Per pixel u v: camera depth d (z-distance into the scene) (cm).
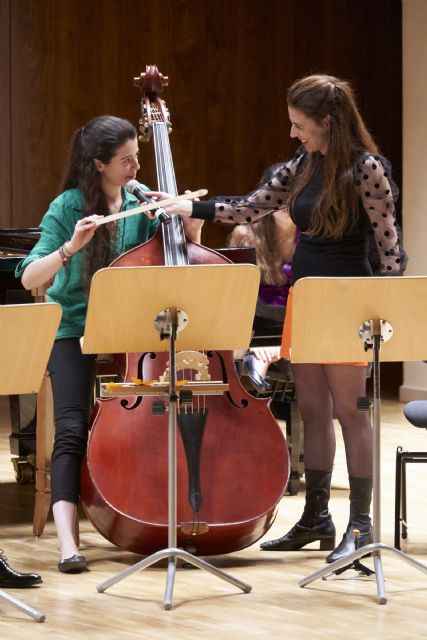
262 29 1556
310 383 684
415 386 1366
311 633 538
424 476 925
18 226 1445
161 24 1501
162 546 651
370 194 638
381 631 542
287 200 690
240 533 650
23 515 806
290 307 669
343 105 641
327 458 694
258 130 1565
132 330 587
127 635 536
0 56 1421
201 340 603
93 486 646
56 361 697
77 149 710
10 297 859
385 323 585
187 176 1534
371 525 672
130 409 665
